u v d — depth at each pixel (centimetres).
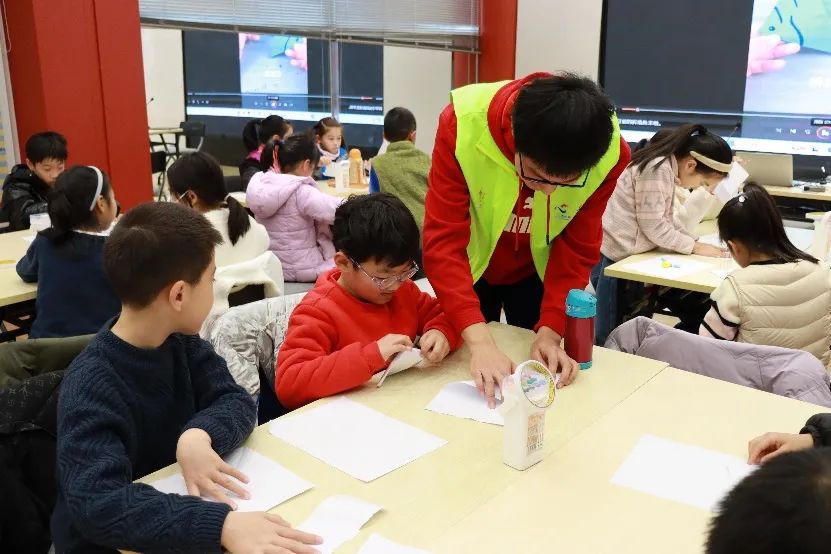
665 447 119
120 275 109
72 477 99
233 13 426
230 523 93
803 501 56
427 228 162
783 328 206
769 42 518
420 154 388
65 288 232
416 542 93
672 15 554
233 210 263
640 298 326
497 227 163
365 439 122
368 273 148
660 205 289
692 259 289
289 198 337
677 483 108
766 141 537
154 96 723
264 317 169
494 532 96
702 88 555
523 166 132
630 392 140
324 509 100
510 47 613
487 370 140
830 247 273
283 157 356
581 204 158
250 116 712
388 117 445
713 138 285
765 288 204
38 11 342
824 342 214
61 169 347
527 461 112
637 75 580
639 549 93
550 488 107
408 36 549
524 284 191
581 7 588
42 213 335
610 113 124
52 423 140
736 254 220
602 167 150
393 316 163
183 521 93
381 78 644
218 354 148
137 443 115
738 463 114
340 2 489
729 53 537
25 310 299
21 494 138
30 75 353
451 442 121
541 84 124
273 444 120
